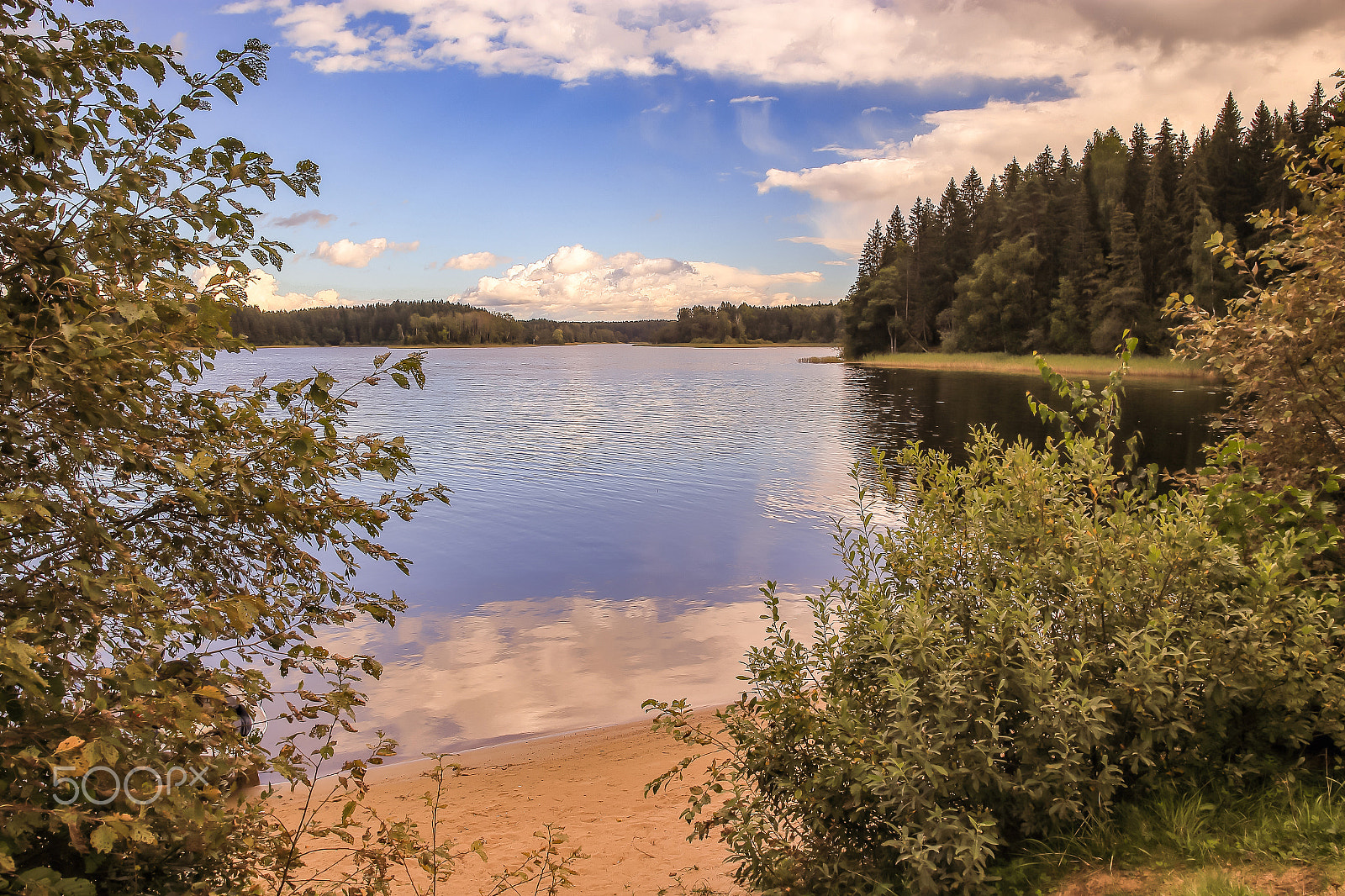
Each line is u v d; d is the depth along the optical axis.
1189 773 3.50
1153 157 86.44
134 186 2.65
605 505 18.98
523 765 7.24
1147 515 4.21
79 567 2.22
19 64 2.47
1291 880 2.80
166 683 2.17
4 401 2.30
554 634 10.61
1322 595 3.93
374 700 8.63
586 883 4.96
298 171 3.06
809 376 78.81
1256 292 5.14
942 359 90.44
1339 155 5.06
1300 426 4.89
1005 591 3.67
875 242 114.38
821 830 3.70
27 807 1.89
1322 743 3.74
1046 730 3.24
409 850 3.38
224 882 2.73
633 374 87.62
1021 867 3.19
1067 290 79.12
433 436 32.22
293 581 3.20
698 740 4.12
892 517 16.78
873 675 3.79
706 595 12.27
